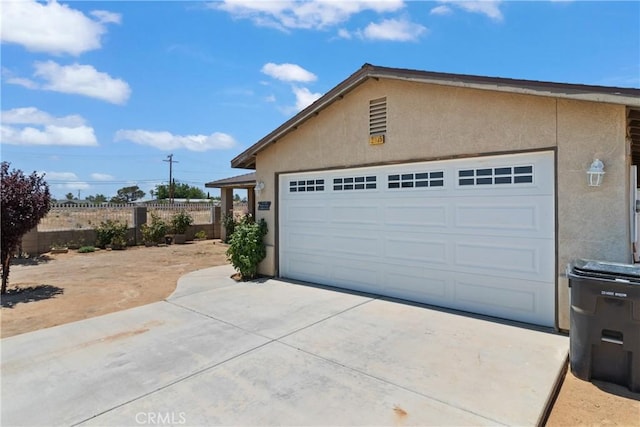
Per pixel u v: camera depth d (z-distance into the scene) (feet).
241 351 14.34
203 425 9.42
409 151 20.83
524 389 11.01
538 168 16.67
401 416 9.67
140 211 55.57
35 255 44.09
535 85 15.16
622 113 14.24
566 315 15.80
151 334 16.47
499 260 18.04
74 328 17.48
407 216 21.52
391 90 21.56
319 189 26.20
